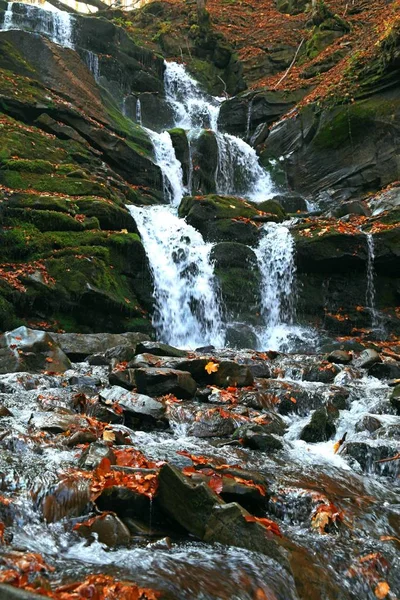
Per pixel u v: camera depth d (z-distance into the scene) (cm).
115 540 390
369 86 2066
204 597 342
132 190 1738
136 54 2434
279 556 399
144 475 463
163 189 1917
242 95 2462
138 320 1288
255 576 372
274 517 476
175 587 343
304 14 2992
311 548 432
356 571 420
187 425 684
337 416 770
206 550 395
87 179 1523
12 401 676
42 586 325
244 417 706
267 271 1469
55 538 391
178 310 1380
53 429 578
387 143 1994
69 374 850
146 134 2016
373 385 927
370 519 493
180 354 981
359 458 632
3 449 509
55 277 1220
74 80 1959
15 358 845
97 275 1249
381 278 1503
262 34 2923
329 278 1488
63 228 1307
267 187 2175
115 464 502
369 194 1947
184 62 2798
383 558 434
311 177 2111
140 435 626
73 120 1802
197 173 2042
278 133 2245
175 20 3086
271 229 1522
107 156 1820
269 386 873
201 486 424
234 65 2816
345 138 2064
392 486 589
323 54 2548
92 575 344
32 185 1417
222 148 2133
